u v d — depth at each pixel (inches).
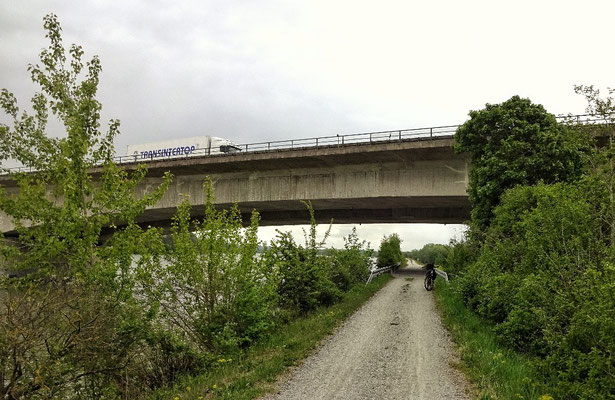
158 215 1563.7
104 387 276.4
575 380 213.3
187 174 1407.5
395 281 1190.3
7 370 222.5
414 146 1013.2
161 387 300.4
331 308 597.3
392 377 288.2
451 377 286.4
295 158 1171.3
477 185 708.7
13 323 214.2
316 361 331.0
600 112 500.4
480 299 464.1
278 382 279.3
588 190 347.9
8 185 1355.8
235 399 242.4
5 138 321.4
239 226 407.2
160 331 329.1
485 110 724.7
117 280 307.1
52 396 240.7
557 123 668.1
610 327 186.5
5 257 297.4
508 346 347.3
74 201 320.2
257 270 414.0
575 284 257.3
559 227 319.0
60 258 316.2
